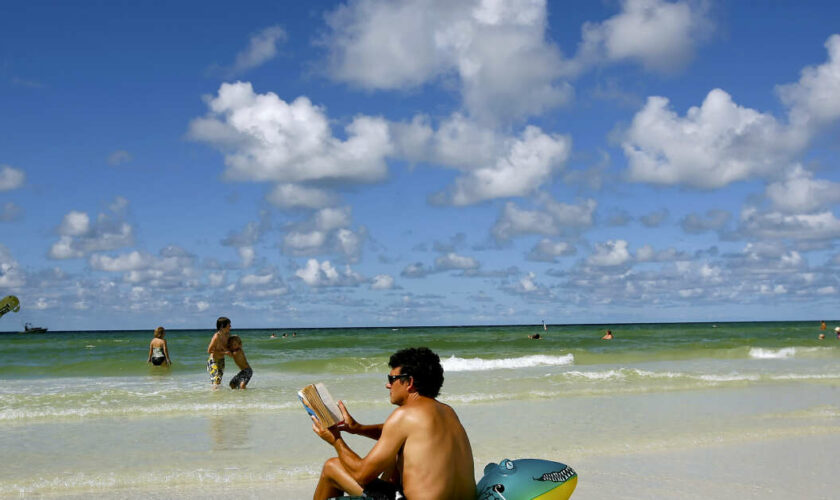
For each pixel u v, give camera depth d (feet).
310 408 13.80
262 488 20.27
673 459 24.27
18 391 43.78
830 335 159.22
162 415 34.35
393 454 12.87
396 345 113.80
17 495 19.42
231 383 45.32
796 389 45.44
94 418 33.50
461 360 74.13
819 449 26.04
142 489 20.08
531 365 72.28
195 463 23.48
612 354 79.51
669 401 39.47
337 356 86.53
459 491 12.86
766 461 23.98
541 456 24.57
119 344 132.87
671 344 112.47
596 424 31.53
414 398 13.43
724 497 19.38
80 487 20.18
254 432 29.73
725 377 50.49
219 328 45.73
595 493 19.69
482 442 27.12
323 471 14.25
